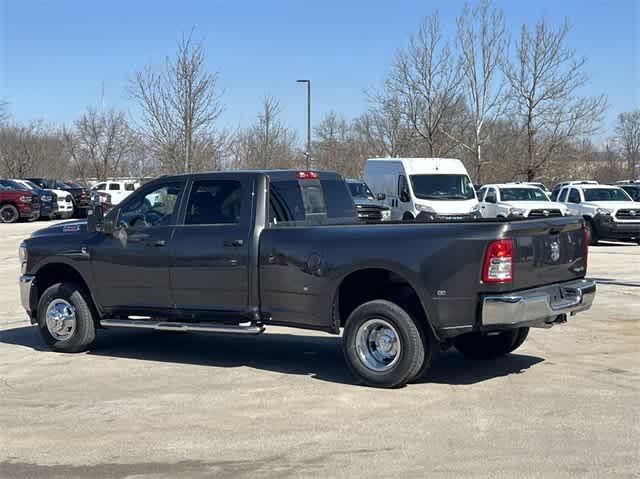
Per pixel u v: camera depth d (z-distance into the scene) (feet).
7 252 73.61
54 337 30.50
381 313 23.98
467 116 131.44
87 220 29.40
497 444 18.95
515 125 134.31
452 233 23.20
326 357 29.35
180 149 90.79
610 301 41.45
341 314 26.45
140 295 28.76
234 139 104.32
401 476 16.98
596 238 79.36
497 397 23.18
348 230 24.95
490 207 86.53
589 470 17.13
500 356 28.50
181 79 90.84
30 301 31.12
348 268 24.54
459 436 19.62
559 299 24.80
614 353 29.19
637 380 25.08
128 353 30.45
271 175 27.30
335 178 29.89
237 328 26.43
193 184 28.09
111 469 17.76
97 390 24.67
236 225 26.84
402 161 81.15
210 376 26.37
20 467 17.98
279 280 25.96
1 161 173.47
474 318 23.00
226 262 26.73
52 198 126.31
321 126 159.53
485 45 127.65
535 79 127.24
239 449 18.95
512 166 131.64
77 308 29.94
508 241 22.81
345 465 17.74
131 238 28.71
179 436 20.01
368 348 24.54
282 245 25.85
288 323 26.18
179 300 27.96
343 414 21.68
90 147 157.48
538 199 86.84
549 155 128.36
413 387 24.48
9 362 28.81
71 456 18.66
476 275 22.80
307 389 24.43
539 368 26.89
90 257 29.55
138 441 19.66
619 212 78.28
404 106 131.54
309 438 19.69
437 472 17.17
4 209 118.73
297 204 27.86
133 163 139.54
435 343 24.59
